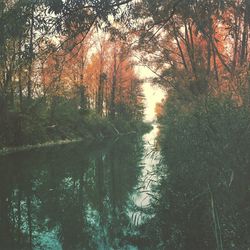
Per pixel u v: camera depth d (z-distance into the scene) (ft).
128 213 37.19
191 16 25.40
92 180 57.21
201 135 32.83
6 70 84.48
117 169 67.92
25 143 105.60
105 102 221.66
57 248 27.91
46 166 70.33
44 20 23.00
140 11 26.43
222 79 48.93
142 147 95.14
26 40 24.06
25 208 40.19
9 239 30.17
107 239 29.91
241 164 28.40
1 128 96.68
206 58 68.59
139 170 63.82
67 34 24.02
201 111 34.19
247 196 28.04
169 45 81.46
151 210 37.42
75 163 75.82
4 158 81.35
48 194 46.83
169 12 28.22
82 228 32.76
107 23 25.36
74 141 142.31
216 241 26.71
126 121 244.42
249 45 55.26
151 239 29.12
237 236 26.55
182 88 72.64
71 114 160.97
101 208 39.91
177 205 36.32
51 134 132.16
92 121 178.09
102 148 112.27
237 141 28.78
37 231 32.40
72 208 40.06
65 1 22.48
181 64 84.43
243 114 29.86
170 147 47.21
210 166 31.12
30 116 105.19
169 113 63.26
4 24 23.06
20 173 61.72
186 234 29.07
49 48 24.50
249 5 23.58
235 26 31.45
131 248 27.40
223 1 23.39
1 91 92.79
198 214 32.86
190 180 37.24
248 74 36.19
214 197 30.14
